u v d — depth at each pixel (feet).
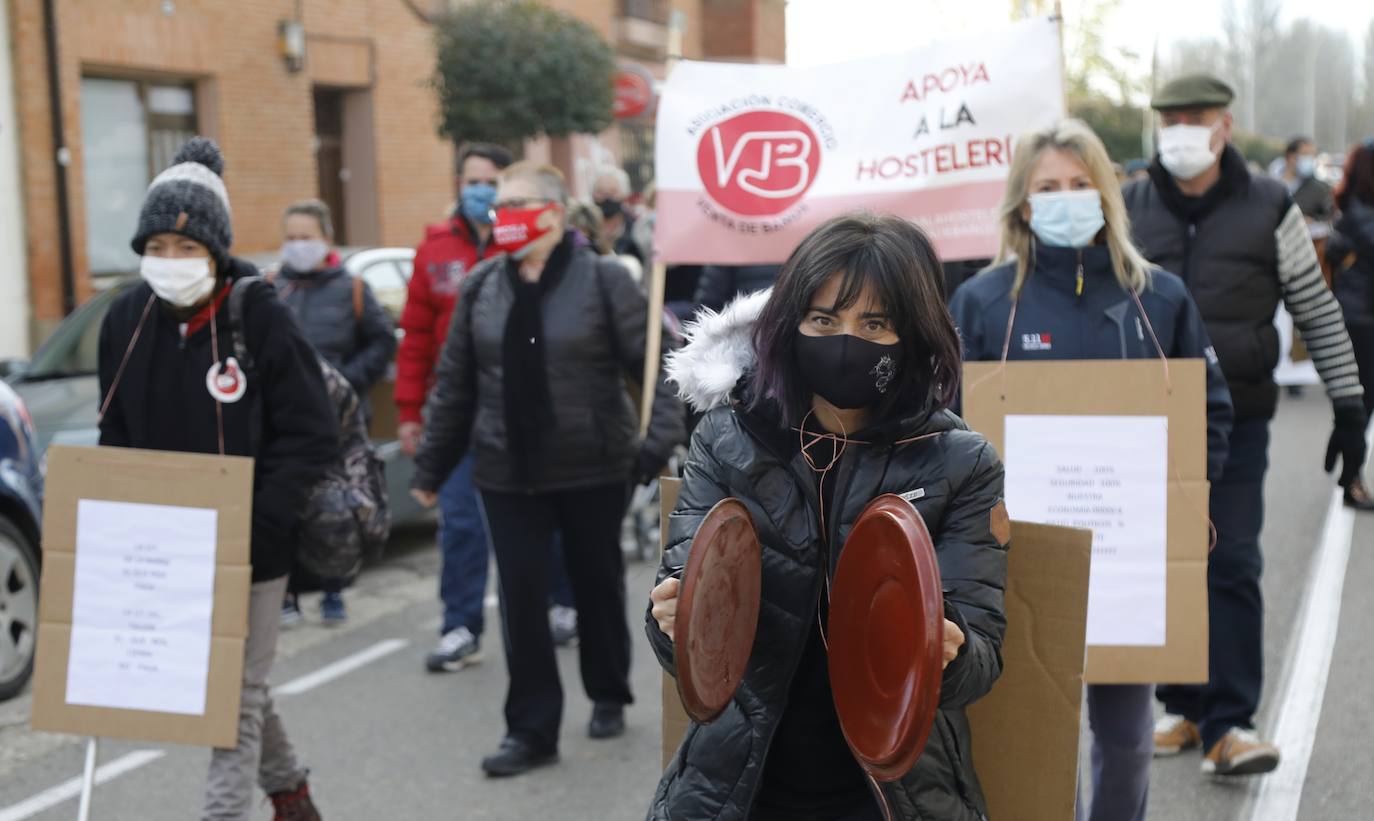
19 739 17.56
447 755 16.89
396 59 55.36
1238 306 14.35
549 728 16.30
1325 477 32.68
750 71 17.11
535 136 52.65
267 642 12.21
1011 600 8.59
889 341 7.34
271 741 12.82
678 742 8.94
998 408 11.14
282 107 49.57
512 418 15.71
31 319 40.24
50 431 22.88
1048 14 16.08
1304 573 24.18
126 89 44.39
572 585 16.93
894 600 6.61
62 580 11.73
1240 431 14.66
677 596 6.77
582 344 15.79
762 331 7.52
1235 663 14.96
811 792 7.80
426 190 57.57
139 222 11.74
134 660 11.67
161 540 11.64
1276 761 14.70
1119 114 76.69
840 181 16.79
